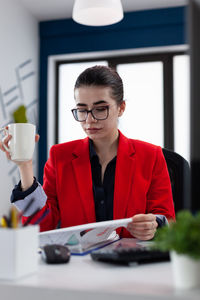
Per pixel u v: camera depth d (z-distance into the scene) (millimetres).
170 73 3445
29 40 3395
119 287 602
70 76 3701
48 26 3590
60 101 3705
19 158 972
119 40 3430
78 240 1018
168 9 3301
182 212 632
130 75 3539
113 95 1331
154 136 3443
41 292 604
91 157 1422
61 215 1396
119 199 1355
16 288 620
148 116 3465
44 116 3549
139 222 1065
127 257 771
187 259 590
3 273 661
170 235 605
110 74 1345
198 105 688
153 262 797
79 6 2225
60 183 1417
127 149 1436
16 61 3135
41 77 3584
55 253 795
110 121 1338
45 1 3176
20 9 3207
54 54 3576
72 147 1495
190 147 702
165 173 1451
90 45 3498
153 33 3357
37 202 1120
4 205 2807
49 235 966
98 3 2174
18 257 659
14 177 2992
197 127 691
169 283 629
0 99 2840
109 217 1367
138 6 3295
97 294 575
